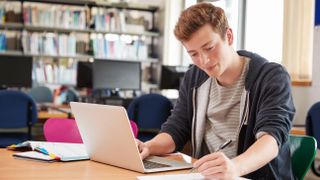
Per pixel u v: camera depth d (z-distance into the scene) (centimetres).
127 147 127
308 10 366
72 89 566
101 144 138
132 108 404
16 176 118
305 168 155
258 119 141
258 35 482
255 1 489
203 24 133
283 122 135
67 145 170
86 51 605
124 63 519
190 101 177
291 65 373
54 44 582
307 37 365
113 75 512
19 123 375
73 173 124
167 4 615
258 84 153
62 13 587
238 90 160
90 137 142
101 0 606
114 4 612
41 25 577
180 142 172
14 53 569
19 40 575
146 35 638
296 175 157
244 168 116
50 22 581
